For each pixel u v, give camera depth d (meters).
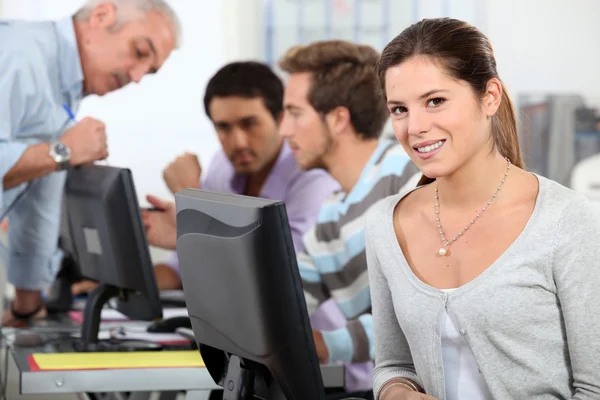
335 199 3.08
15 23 3.28
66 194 2.70
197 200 1.50
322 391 1.45
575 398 1.46
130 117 4.02
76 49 3.35
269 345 1.40
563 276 1.46
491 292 1.50
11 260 3.24
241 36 4.10
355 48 3.12
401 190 2.89
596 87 4.27
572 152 4.18
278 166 3.52
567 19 4.25
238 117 3.70
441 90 1.46
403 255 1.65
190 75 4.07
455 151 1.49
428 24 1.52
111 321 2.92
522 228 1.53
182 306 3.45
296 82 3.20
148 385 2.11
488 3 4.20
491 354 1.53
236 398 1.52
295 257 1.40
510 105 1.60
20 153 2.97
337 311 2.96
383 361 1.77
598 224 1.48
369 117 3.06
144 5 3.52
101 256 2.49
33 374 2.07
